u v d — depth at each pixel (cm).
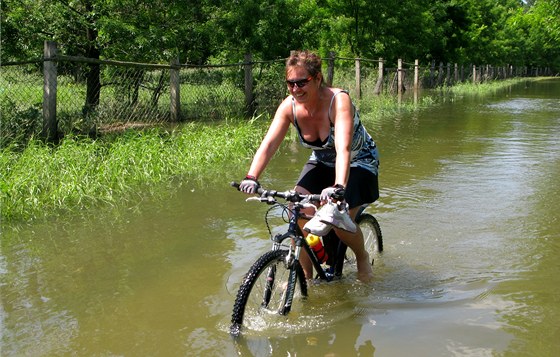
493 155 918
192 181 734
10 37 1077
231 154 879
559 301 395
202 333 356
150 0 1210
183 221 574
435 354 327
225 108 1349
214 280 436
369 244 479
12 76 1102
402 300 401
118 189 690
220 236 531
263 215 593
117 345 344
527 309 384
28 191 645
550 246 502
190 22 1345
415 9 2828
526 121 1408
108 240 523
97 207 620
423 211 605
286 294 382
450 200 646
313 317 375
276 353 330
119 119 1115
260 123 1203
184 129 1000
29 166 687
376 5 2652
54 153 738
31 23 1109
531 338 344
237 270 452
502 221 570
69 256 486
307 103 389
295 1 1695
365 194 420
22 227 557
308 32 1762
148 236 532
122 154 758
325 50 2516
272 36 1580
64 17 1145
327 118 393
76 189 655
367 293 414
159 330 361
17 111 921
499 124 1340
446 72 3550
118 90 1161
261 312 374
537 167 820
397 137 1120
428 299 402
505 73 4947
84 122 1012
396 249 500
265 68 1570
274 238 377
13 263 471
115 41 1148
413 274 447
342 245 439
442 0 3650
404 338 346
